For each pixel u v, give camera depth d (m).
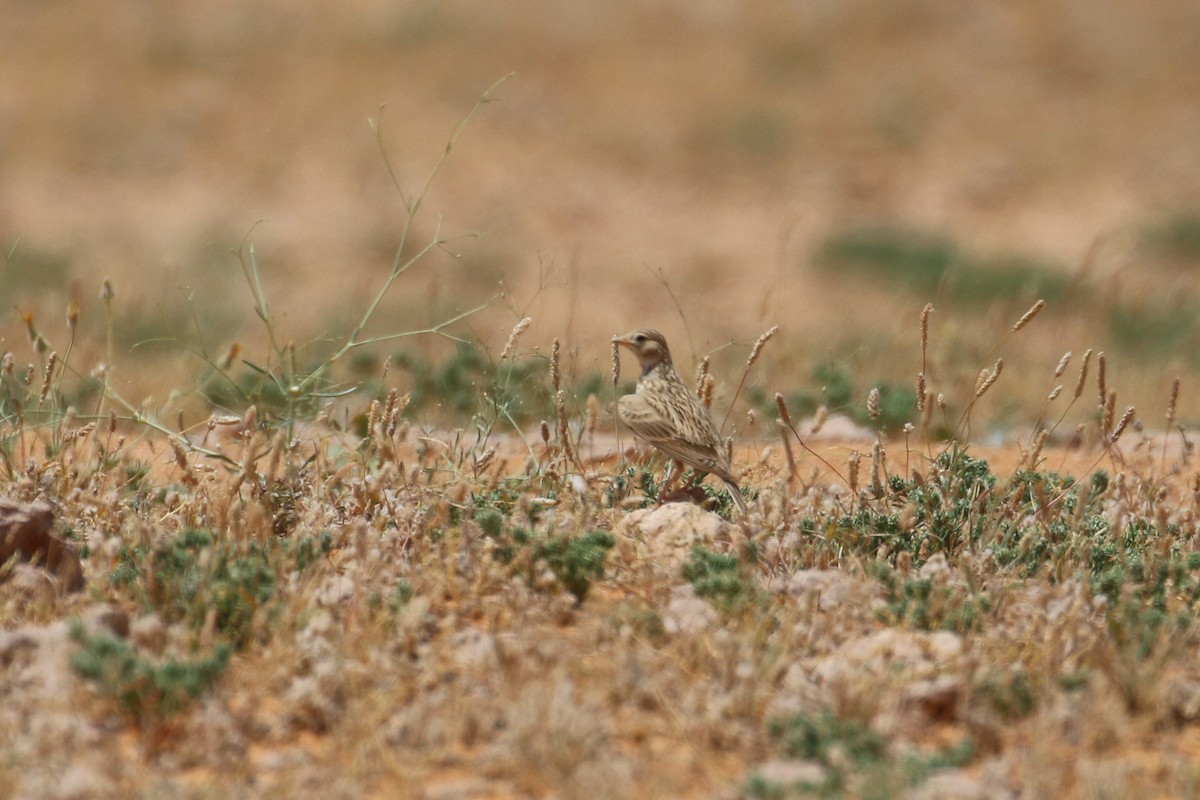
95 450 28.38
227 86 137.00
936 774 17.31
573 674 19.34
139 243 106.06
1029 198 123.31
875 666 19.86
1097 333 66.44
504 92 136.75
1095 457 36.25
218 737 17.55
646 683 19.03
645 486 28.42
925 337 27.44
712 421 28.70
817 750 17.72
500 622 21.48
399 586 21.78
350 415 37.47
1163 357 60.50
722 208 120.25
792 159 128.12
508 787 17.02
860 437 38.00
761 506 26.16
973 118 136.75
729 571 22.58
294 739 18.22
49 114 130.25
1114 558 24.86
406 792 16.73
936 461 28.23
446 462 29.36
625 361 57.53
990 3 155.12
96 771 16.70
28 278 82.50
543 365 37.44
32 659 19.17
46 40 143.00
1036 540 25.38
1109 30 151.25
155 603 21.41
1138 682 19.27
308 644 19.81
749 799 16.56
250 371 43.31
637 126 132.00
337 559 23.91
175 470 29.88
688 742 18.02
